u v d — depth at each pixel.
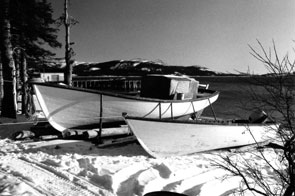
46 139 8.69
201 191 5.40
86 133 8.62
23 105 13.15
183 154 8.45
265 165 7.13
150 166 6.64
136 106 9.73
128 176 5.77
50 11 17.52
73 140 8.77
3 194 4.01
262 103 3.29
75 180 5.17
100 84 43.91
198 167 6.98
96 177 5.39
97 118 9.55
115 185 5.15
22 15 15.34
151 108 10.09
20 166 5.73
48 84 8.59
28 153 6.96
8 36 12.21
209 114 22.08
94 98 9.10
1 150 7.20
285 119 3.19
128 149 8.37
